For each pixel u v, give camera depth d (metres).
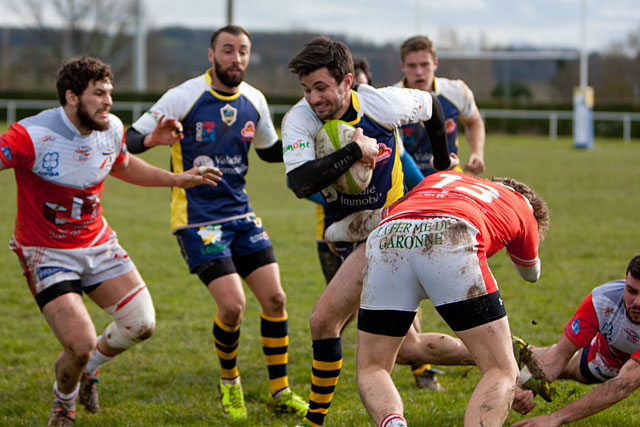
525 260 5.95
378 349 5.17
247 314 10.95
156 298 11.69
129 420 6.90
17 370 8.51
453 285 4.90
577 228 17.05
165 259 14.41
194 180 7.21
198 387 7.96
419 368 7.84
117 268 6.86
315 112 6.00
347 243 6.33
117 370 8.54
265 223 18.39
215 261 7.33
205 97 7.75
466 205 5.24
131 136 7.38
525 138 50.03
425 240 5.00
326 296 6.01
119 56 79.00
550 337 9.27
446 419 6.78
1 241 15.78
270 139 8.20
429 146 8.80
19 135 6.18
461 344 6.61
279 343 7.34
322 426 6.27
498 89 75.81
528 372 6.04
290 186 5.87
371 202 6.21
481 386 4.83
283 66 79.94
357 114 6.04
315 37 5.90
